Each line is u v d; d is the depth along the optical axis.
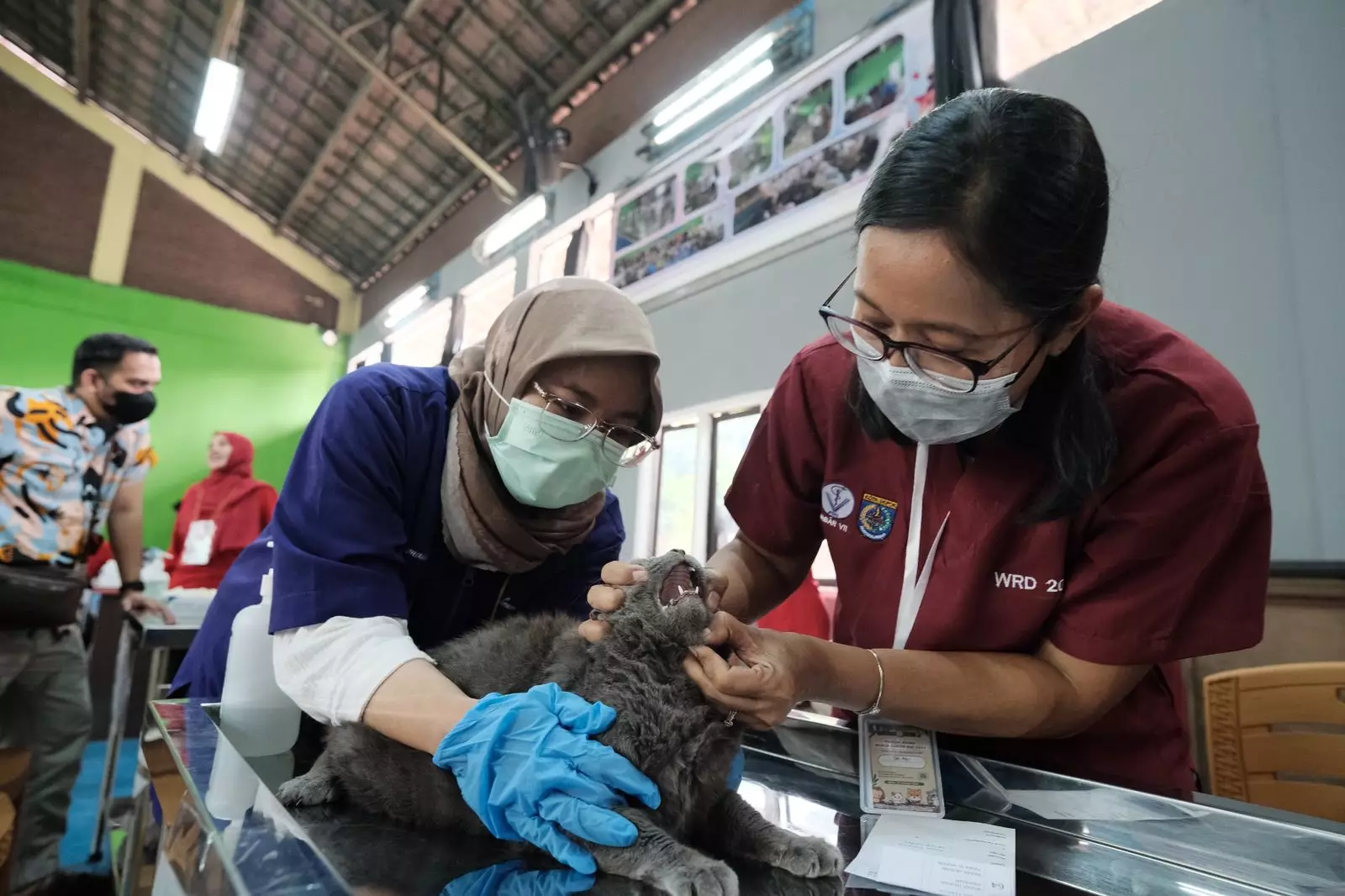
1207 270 2.56
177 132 9.05
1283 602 2.30
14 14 8.27
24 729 2.78
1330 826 0.82
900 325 0.97
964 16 3.33
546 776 0.84
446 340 7.92
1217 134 2.60
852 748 1.19
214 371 9.45
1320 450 2.29
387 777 1.00
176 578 4.69
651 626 0.97
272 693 1.27
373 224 9.45
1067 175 0.88
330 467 1.18
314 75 7.40
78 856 3.09
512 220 6.67
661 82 5.50
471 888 0.75
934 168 0.89
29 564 2.86
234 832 0.79
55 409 2.96
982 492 1.19
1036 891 0.82
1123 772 1.24
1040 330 0.99
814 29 4.20
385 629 1.08
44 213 8.52
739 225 4.43
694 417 4.53
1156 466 1.08
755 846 0.91
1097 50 2.95
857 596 1.39
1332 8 2.42
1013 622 1.20
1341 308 2.29
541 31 6.05
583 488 1.33
